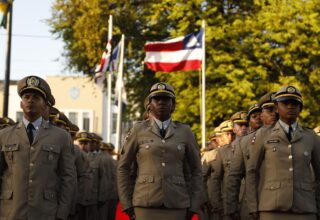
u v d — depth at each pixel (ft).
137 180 24.07
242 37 93.76
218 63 91.91
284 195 23.12
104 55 77.92
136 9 106.32
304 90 90.53
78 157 35.65
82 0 101.40
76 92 167.12
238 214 27.27
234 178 26.66
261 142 23.93
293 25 89.61
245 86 88.07
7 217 22.26
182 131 24.52
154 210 23.70
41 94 22.97
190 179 24.62
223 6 97.81
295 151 23.43
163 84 24.49
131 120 115.65
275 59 92.79
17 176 22.38
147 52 66.59
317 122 91.30
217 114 90.02
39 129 22.94
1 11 67.92
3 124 36.40
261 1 94.68
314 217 23.48
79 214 45.75
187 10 94.73
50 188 22.63
